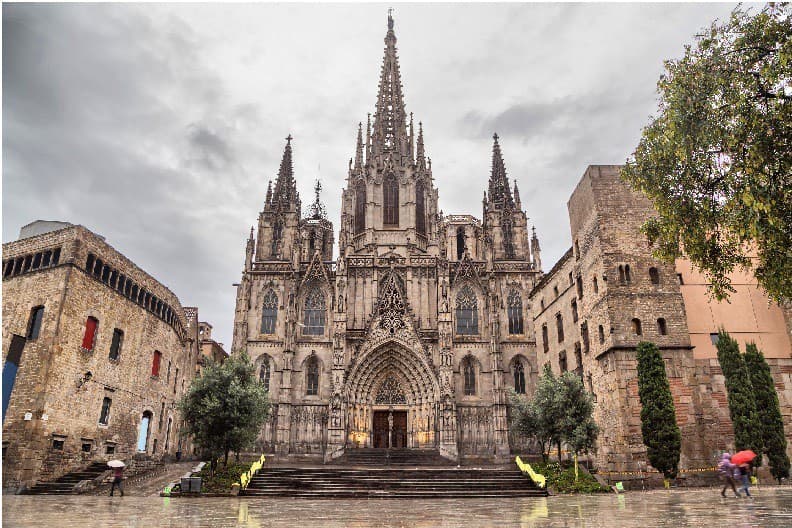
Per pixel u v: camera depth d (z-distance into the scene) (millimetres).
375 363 73250
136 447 52219
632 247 44625
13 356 40438
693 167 24359
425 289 78375
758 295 45000
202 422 39188
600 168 47094
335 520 19391
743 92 22094
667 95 24344
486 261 82250
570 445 40688
